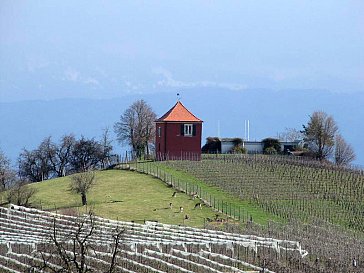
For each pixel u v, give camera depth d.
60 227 162.62
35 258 134.62
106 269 127.50
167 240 156.00
